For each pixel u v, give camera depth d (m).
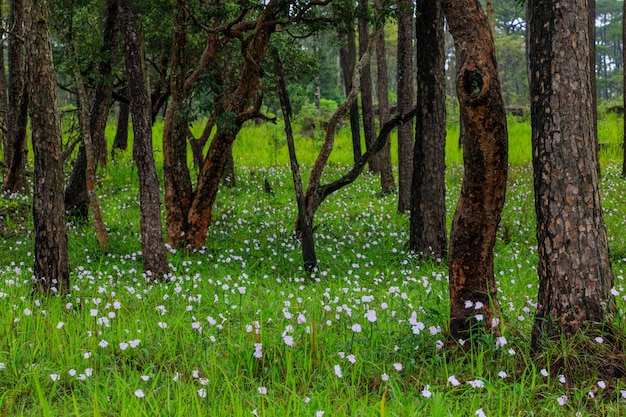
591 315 5.36
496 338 5.71
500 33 80.94
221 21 11.65
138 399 4.60
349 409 4.71
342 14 10.62
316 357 5.57
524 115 32.25
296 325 6.32
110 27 12.80
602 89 85.62
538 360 5.34
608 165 22.03
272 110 36.19
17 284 7.96
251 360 5.39
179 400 4.48
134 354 5.72
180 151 11.24
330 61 50.34
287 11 10.35
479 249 5.96
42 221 7.60
